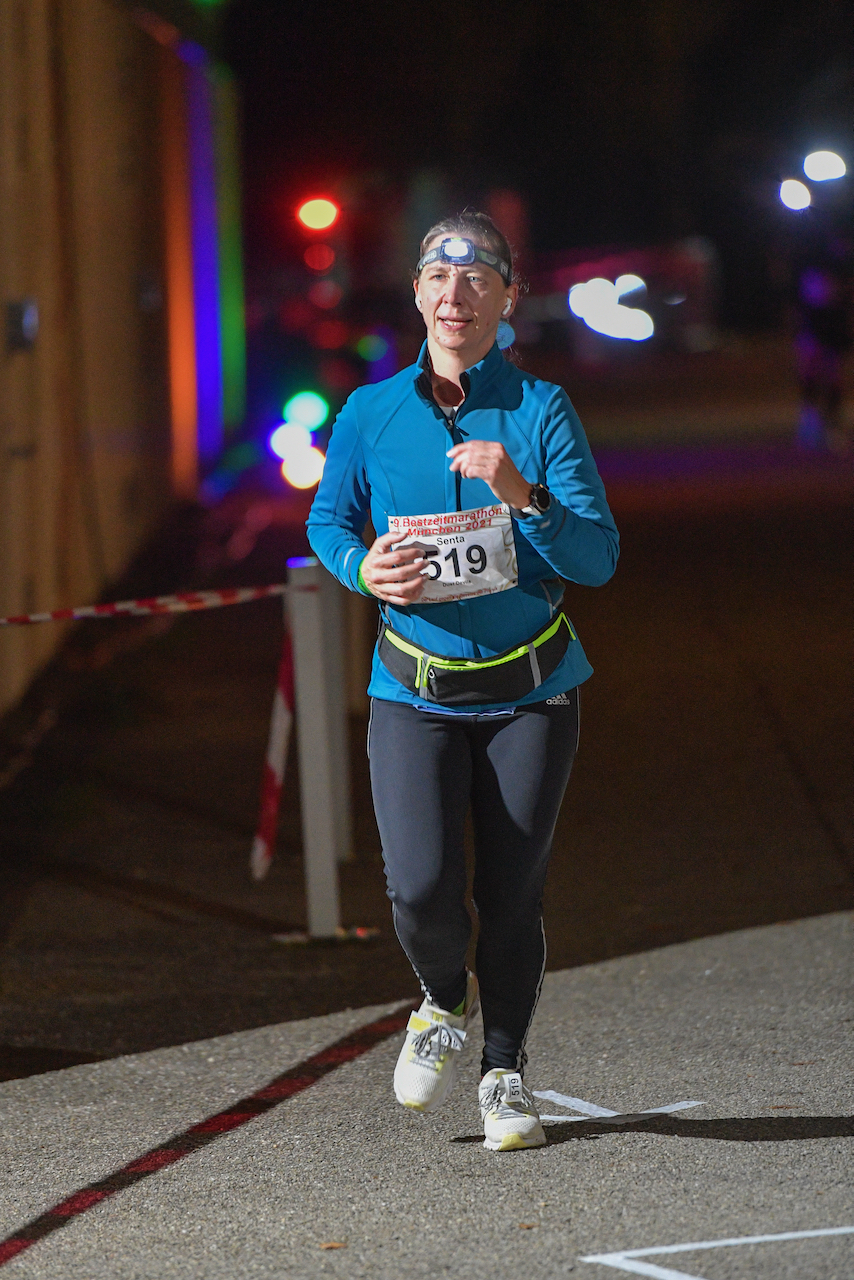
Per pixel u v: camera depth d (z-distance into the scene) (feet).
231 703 67.92
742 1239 25.25
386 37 265.34
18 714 66.39
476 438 27.32
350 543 28.14
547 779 27.66
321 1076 33.27
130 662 75.10
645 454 147.84
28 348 69.46
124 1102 32.27
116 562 93.81
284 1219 26.78
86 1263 25.55
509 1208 26.73
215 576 95.35
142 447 103.71
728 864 46.55
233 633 81.15
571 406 27.73
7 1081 33.60
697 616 80.79
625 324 262.88
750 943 40.19
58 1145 30.25
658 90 348.59
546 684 27.66
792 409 179.73
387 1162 28.84
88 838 51.13
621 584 89.86
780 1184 27.12
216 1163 29.14
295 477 131.54
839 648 72.74
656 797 53.06
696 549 99.50
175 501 117.91
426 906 27.68
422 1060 29.04
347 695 63.72
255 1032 36.04
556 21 345.51
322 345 164.86
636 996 37.14
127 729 64.23
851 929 40.52
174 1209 27.35
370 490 28.58
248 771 58.18
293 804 54.44
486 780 27.89
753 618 79.56
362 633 63.72
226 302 150.41
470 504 27.25
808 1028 34.42
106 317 91.61
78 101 84.89
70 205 82.12
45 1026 36.73
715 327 304.30
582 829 50.24
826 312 140.56
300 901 45.47
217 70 142.82
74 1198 27.94
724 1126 29.66
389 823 27.84
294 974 39.86
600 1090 31.76
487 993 28.99
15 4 70.23
